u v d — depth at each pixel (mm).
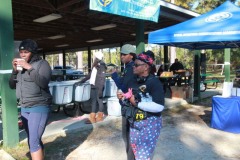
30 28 11969
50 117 6633
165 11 8656
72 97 6285
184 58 35969
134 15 6715
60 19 9906
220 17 5777
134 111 2641
